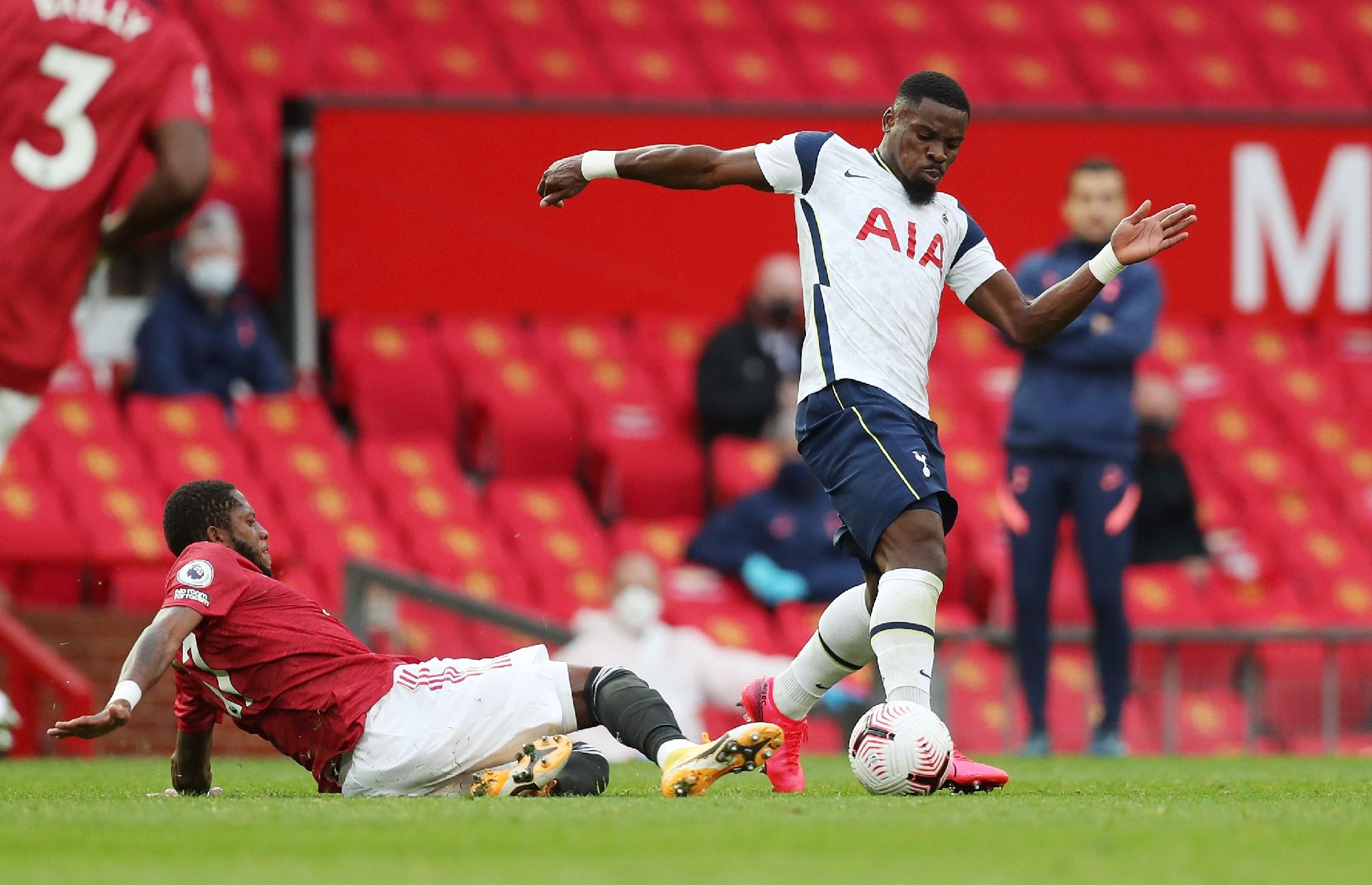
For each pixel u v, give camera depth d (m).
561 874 9.75
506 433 46.03
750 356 45.06
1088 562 27.89
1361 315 50.44
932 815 13.06
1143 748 33.94
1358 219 50.28
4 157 24.89
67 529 38.56
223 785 19.42
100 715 14.20
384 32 54.19
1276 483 49.53
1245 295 50.00
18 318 24.81
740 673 31.95
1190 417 50.28
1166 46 60.16
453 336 47.66
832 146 16.62
